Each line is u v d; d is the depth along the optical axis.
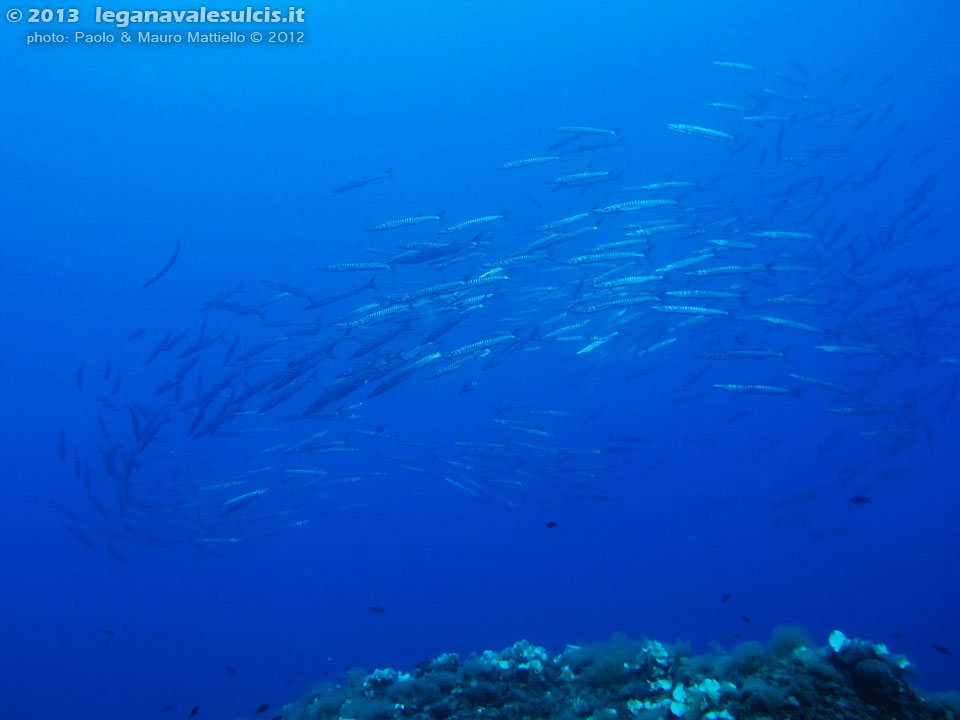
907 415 17.98
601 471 19.75
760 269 14.12
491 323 17.91
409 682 6.29
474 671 6.23
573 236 13.74
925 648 19.41
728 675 5.16
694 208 15.01
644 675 5.86
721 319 18.14
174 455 17.98
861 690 4.38
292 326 15.34
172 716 20.12
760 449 24.02
